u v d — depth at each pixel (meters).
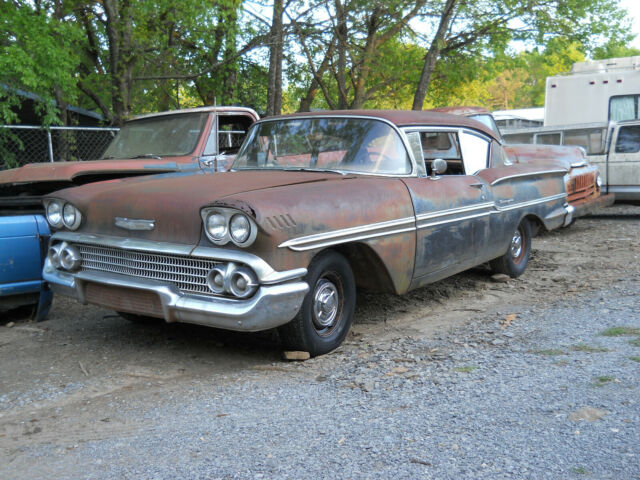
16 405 3.64
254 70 15.59
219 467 2.73
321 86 16.14
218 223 3.87
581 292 5.97
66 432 3.25
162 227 4.14
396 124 5.21
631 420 2.93
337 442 2.91
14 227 5.23
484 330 4.78
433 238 5.15
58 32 9.77
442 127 5.70
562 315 5.04
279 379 3.93
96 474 2.75
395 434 2.96
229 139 7.95
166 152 7.51
